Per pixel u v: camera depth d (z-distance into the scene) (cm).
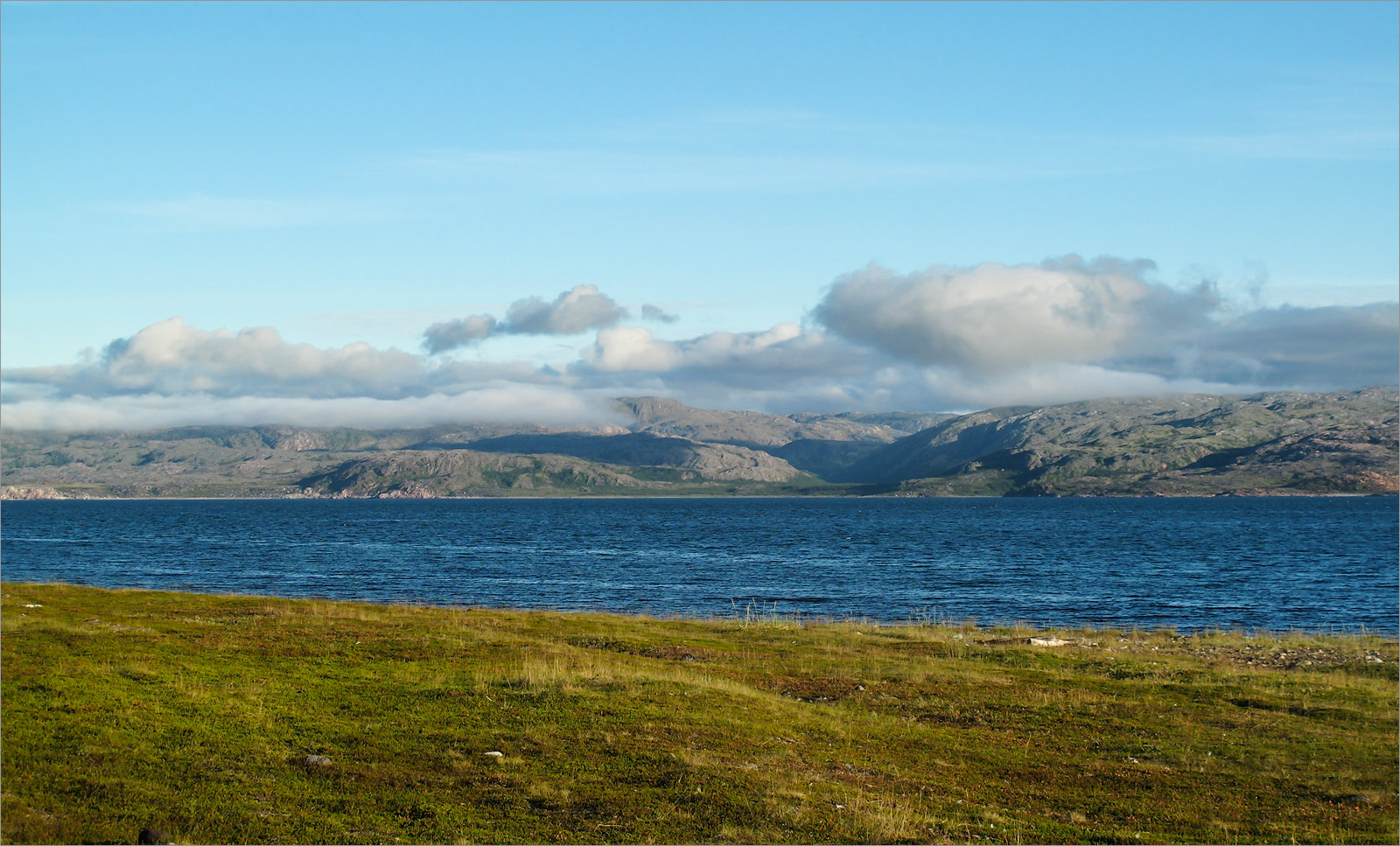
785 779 2378
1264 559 13050
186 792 2022
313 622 4531
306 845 1825
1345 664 4441
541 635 4675
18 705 2466
